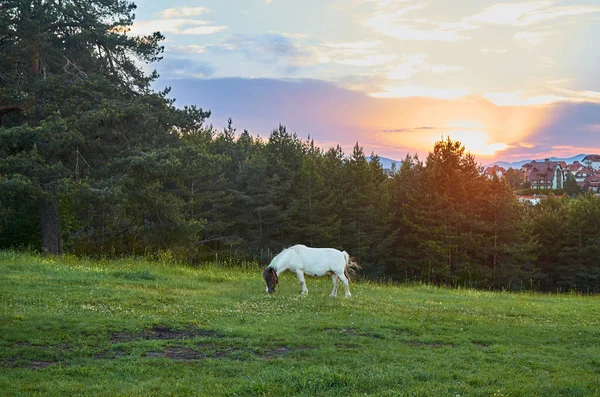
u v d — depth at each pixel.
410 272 59.56
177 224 33.91
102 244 36.59
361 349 10.72
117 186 24.70
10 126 26.31
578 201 63.41
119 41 28.16
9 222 31.53
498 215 56.62
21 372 8.25
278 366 9.20
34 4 25.69
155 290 16.42
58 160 26.41
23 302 13.02
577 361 10.66
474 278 54.47
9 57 26.00
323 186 54.97
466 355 10.62
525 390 8.34
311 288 19.84
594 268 58.41
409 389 8.13
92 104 26.31
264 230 53.75
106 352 9.70
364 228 56.06
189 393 7.72
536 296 24.59
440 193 57.25
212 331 11.55
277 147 58.25
